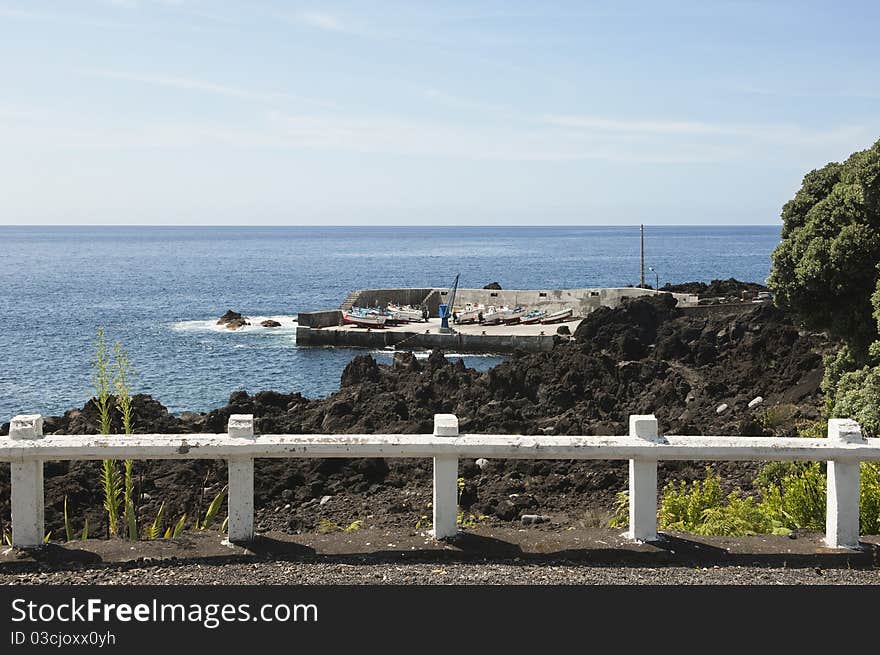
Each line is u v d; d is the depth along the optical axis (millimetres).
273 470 21297
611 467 21000
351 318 67312
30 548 7551
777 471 14891
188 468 20703
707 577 7148
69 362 53438
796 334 36812
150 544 7695
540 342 59469
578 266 172375
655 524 7887
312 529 17297
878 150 18797
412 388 35125
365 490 20594
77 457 7406
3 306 89375
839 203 20078
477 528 8344
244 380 49406
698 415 29766
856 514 7840
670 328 48719
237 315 73688
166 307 89625
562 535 8000
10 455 7371
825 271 19672
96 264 179875
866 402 16219
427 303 77500
